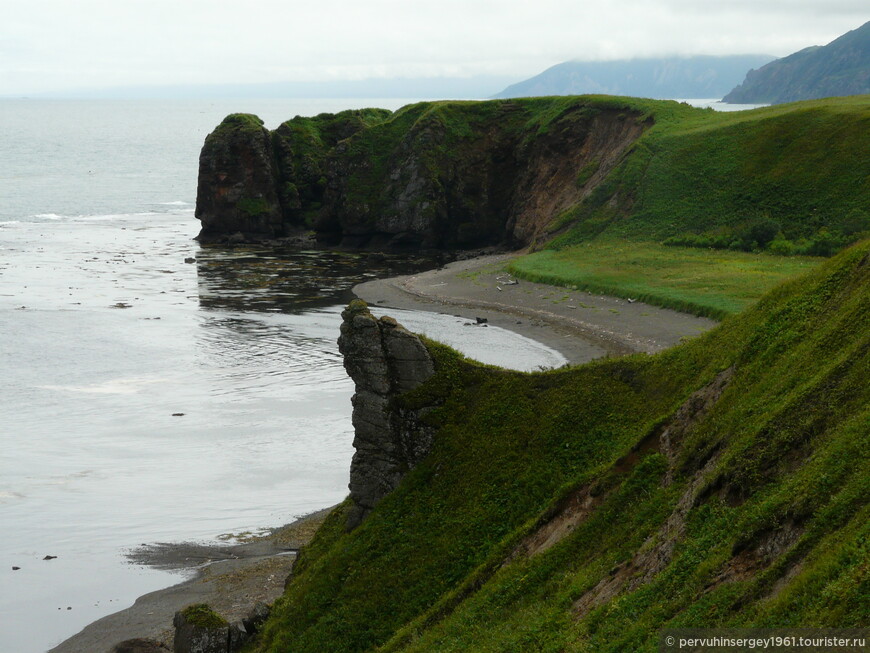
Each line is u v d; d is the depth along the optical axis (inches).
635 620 761.0
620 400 1293.1
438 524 1255.5
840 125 4626.0
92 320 3764.8
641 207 4785.9
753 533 735.1
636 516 963.3
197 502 2015.3
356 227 5851.4
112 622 1515.7
